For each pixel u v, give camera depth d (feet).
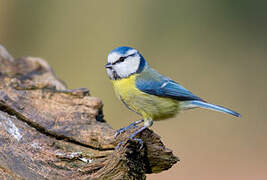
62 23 47.06
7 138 17.78
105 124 20.44
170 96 22.49
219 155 39.19
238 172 37.09
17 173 16.20
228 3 54.44
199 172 37.19
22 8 47.65
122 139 18.30
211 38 52.60
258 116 44.45
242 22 54.49
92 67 45.34
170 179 36.22
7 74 25.86
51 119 20.06
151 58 49.52
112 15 47.91
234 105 45.19
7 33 47.57
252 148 40.37
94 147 18.92
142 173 17.71
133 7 49.16
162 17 51.08
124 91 22.65
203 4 53.31
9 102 20.47
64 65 45.65
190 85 47.24
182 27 52.16
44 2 47.57
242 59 50.70
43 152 17.65
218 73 48.52
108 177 16.24
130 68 22.65
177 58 49.83
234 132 42.75
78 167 17.26
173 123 44.24
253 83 47.65
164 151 17.78
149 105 22.43
